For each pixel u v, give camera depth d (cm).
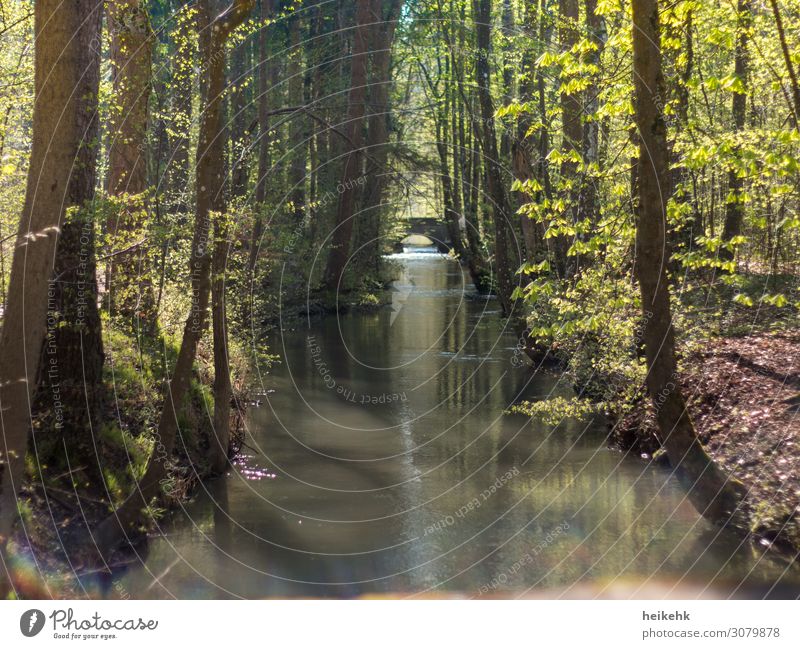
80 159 815
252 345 1590
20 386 613
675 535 866
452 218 3300
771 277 1445
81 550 746
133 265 1097
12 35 1109
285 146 2945
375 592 748
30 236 607
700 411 1108
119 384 1021
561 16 1589
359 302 2927
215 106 825
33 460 800
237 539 882
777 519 817
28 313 621
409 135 3300
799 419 975
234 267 1402
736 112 1541
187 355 816
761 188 1232
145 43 1109
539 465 1157
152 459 813
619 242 1116
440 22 2216
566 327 971
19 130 1128
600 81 963
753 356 1190
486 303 2952
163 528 904
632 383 1183
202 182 841
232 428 1223
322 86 3147
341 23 3325
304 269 2717
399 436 1323
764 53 1258
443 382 1728
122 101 1102
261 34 2397
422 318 2733
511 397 1578
